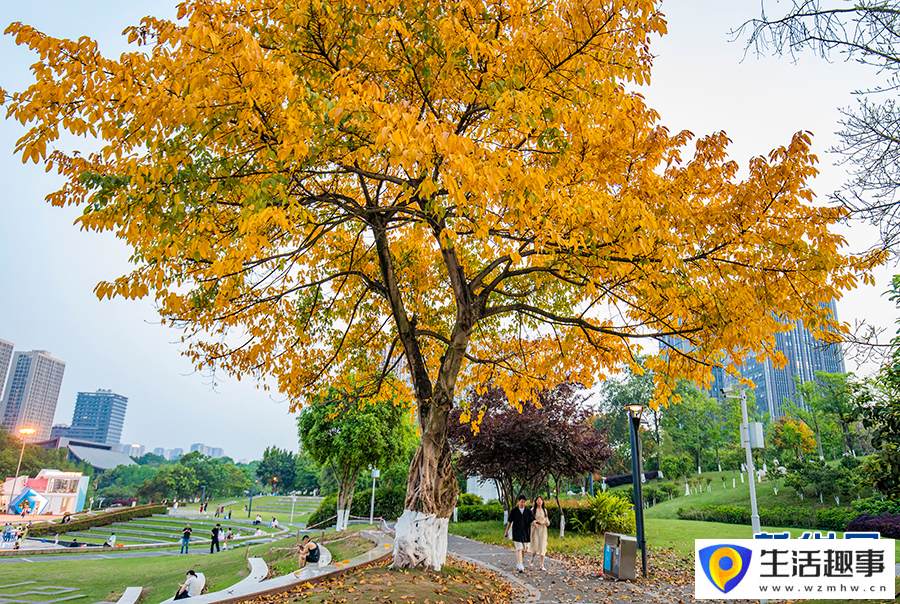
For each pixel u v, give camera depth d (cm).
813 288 648
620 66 619
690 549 1541
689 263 689
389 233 1121
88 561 2678
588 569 1194
